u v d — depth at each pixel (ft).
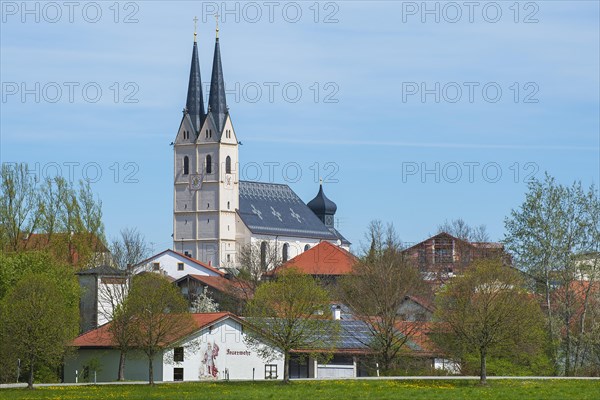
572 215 516.32
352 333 527.81
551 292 515.50
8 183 645.51
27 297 428.15
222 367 491.72
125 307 453.99
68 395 364.17
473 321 422.82
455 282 461.78
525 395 360.69
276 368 506.07
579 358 508.53
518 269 515.09
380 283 537.24
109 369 488.02
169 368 478.59
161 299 445.78
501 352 464.24
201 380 464.24
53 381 483.10
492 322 420.77
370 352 511.81
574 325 515.09
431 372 488.02
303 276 452.35
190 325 456.86
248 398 348.18
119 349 469.16
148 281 465.47
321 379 445.78
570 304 508.94
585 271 513.86
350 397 351.46
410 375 484.74
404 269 565.94
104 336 496.23
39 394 369.50
